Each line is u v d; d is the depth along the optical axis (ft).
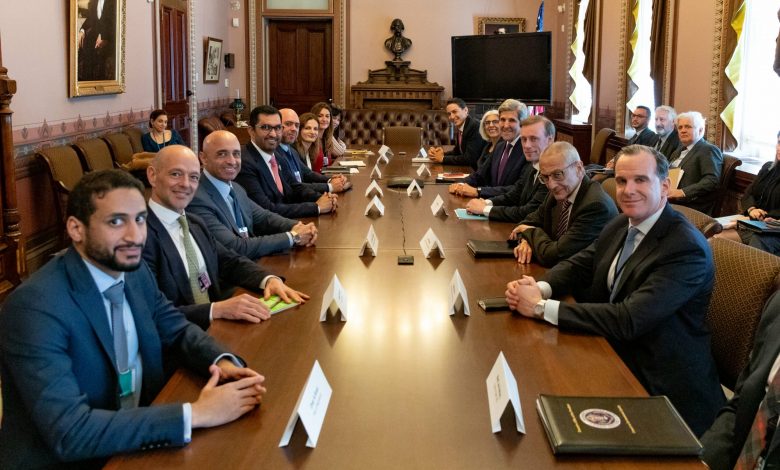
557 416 5.05
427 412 5.35
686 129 17.83
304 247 10.71
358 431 5.06
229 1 36.88
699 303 7.42
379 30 37.06
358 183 17.28
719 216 17.85
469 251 10.51
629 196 7.57
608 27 28.96
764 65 18.74
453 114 21.33
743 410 5.64
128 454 4.80
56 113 19.01
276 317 7.50
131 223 5.60
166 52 27.96
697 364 7.33
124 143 22.24
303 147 18.61
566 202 10.29
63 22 19.22
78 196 5.52
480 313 7.64
